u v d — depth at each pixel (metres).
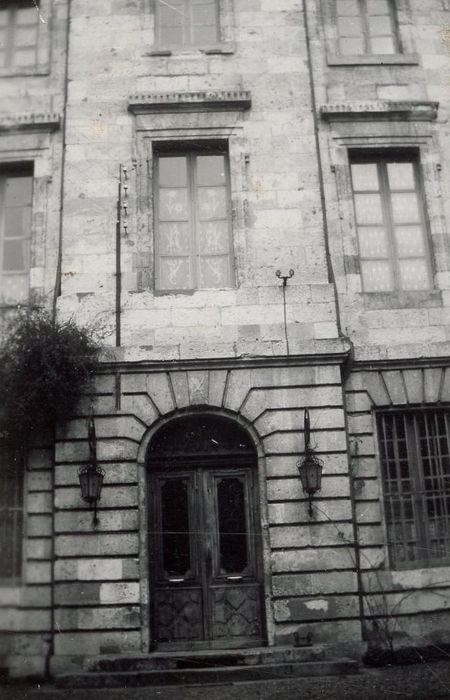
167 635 10.31
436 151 12.11
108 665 9.47
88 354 10.45
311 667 9.34
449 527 10.77
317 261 11.33
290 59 12.31
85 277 11.16
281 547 10.14
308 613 9.93
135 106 11.88
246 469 10.90
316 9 12.67
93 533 10.14
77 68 12.16
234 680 9.20
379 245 11.93
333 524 10.21
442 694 8.21
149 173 11.72
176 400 10.61
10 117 11.94
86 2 12.55
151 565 10.54
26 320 10.32
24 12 12.81
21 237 11.80
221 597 10.48
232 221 11.62
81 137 11.80
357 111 12.02
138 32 12.40
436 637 10.12
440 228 11.76
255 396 10.66
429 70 12.52
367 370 11.02
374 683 8.81
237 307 11.04
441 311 11.31
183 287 11.52
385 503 10.78
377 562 10.34
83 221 11.40
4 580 10.34
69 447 10.43
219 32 12.70
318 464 10.17
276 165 11.76
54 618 9.91
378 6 12.97
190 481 10.88
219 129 11.91
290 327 10.96
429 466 10.96
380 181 12.22
